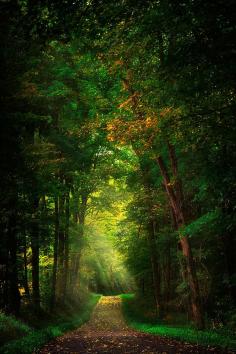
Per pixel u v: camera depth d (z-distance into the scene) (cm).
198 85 986
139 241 3186
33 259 2330
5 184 1436
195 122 1134
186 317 2480
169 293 2992
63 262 3170
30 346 1200
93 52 1273
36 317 2108
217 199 1507
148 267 3700
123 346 1321
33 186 1622
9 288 1905
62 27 803
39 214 1992
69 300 3594
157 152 1670
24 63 1322
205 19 816
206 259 2230
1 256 1727
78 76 2341
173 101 1127
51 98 2000
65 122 2473
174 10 821
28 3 746
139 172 2700
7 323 1462
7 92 1238
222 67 884
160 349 1222
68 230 3138
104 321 3188
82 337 1691
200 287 2192
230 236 1812
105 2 790
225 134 1126
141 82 1438
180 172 1906
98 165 2944
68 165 2559
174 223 2309
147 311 3341
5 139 1244
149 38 1067
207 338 1421
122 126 1580
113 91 2095
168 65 939
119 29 964
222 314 1906
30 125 1492
